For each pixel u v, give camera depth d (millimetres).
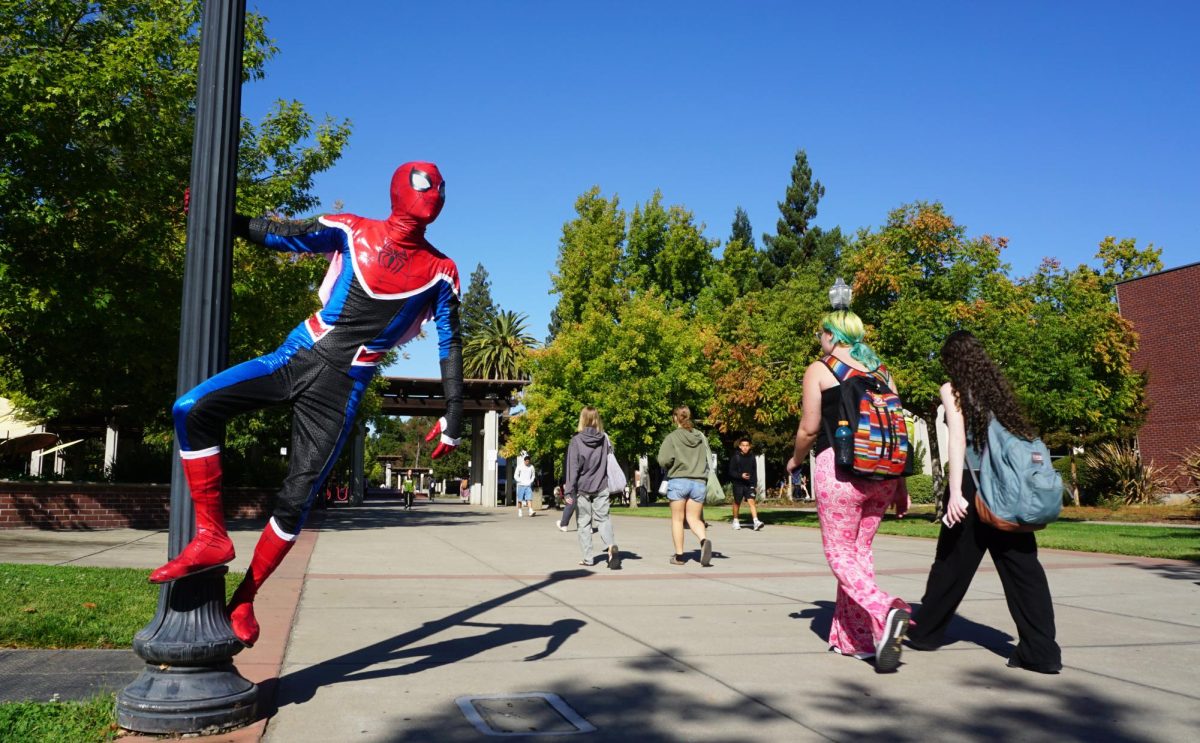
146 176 13336
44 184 12141
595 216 42625
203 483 3195
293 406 3516
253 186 16297
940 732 3336
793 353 18250
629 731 3328
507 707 3645
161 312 13641
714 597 6898
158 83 13547
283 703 3672
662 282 44156
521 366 33438
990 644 5031
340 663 4449
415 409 39938
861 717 3539
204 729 3156
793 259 62875
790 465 5074
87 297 12227
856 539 4746
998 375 4457
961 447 4605
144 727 3105
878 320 17219
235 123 3590
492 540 13477
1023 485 4141
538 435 32250
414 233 3600
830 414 4656
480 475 43094
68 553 9562
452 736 3225
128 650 4586
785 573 8680
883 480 4543
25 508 13961
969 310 15922
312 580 7863
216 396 3227
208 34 3574
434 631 5344
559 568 9109
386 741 3160
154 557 9250
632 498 34750
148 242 13352
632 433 31328
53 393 18438
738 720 3486
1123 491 24031
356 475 38781
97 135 13008
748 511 25484
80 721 3209
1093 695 3877
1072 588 7270
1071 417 16312
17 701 3523
